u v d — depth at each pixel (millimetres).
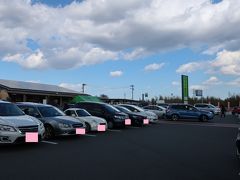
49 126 17078
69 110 21781
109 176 9359
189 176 9539
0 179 8836
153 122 32562
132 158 12211
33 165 10625
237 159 12289
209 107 51969
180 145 16031
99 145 15375
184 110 37438
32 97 48594
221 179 9258
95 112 24125
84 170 10047
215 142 17453
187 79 56594
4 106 14664
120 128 25000
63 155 12484
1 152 12812
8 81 47656
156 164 11172
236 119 42406
